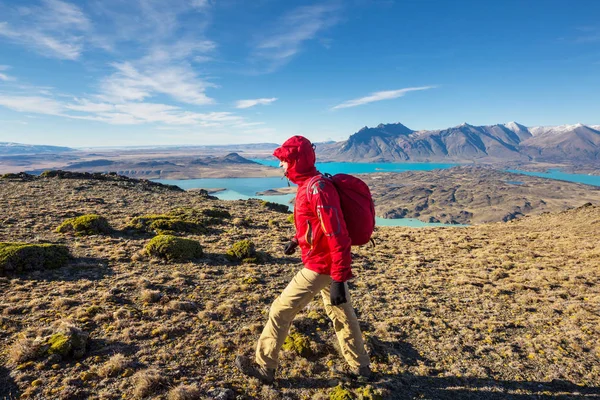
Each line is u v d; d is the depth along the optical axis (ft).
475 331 20.45
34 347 14.25
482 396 13.64
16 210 53.88
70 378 12.89
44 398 11.73
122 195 85.20
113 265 30.89
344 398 12.23
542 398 13.65
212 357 15.38
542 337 19.70
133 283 25.75
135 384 12.85
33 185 84.94
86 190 86.22
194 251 35.86
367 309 23.81
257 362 13.29
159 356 15.14
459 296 28.14
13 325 17.42
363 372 13.79
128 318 19.20
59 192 78.74
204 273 30.17
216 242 46.44
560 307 25.40
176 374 13.70
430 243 58.49
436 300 26.73
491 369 15.85
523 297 27.78
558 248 53.26
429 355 17.08
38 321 18.15
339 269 9.95
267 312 21.71
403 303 25.36
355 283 30.60
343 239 9.89
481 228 84.53
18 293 22.21
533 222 90.53
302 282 11.66
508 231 76.59
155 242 34.88
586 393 14.03
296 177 11.13
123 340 16.56
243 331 18.21
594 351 18.03
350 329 13.43
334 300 10.03
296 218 11.34
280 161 11.43
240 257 36.68
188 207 76.84
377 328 19.95
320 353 16.06
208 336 17.61
